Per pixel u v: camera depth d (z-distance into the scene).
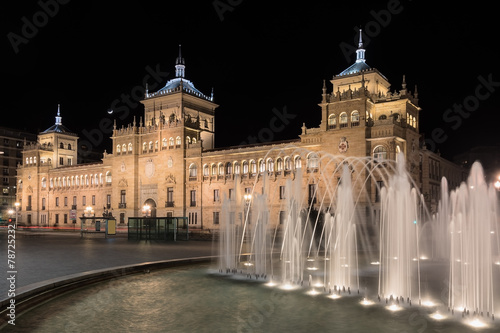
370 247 54.38
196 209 93.69
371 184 70.56
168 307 18.78
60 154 135.50
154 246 52.44
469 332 15.48
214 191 91.94
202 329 15.59
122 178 106.44
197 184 94.19
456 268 32.31
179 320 16.75
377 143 71.62
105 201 111.38
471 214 30.81
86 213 113.88
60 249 46.31
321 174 76.06
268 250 48.84
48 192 126.69
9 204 155.50
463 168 113.38
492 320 16.97
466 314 17.77
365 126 72.00
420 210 76.44
